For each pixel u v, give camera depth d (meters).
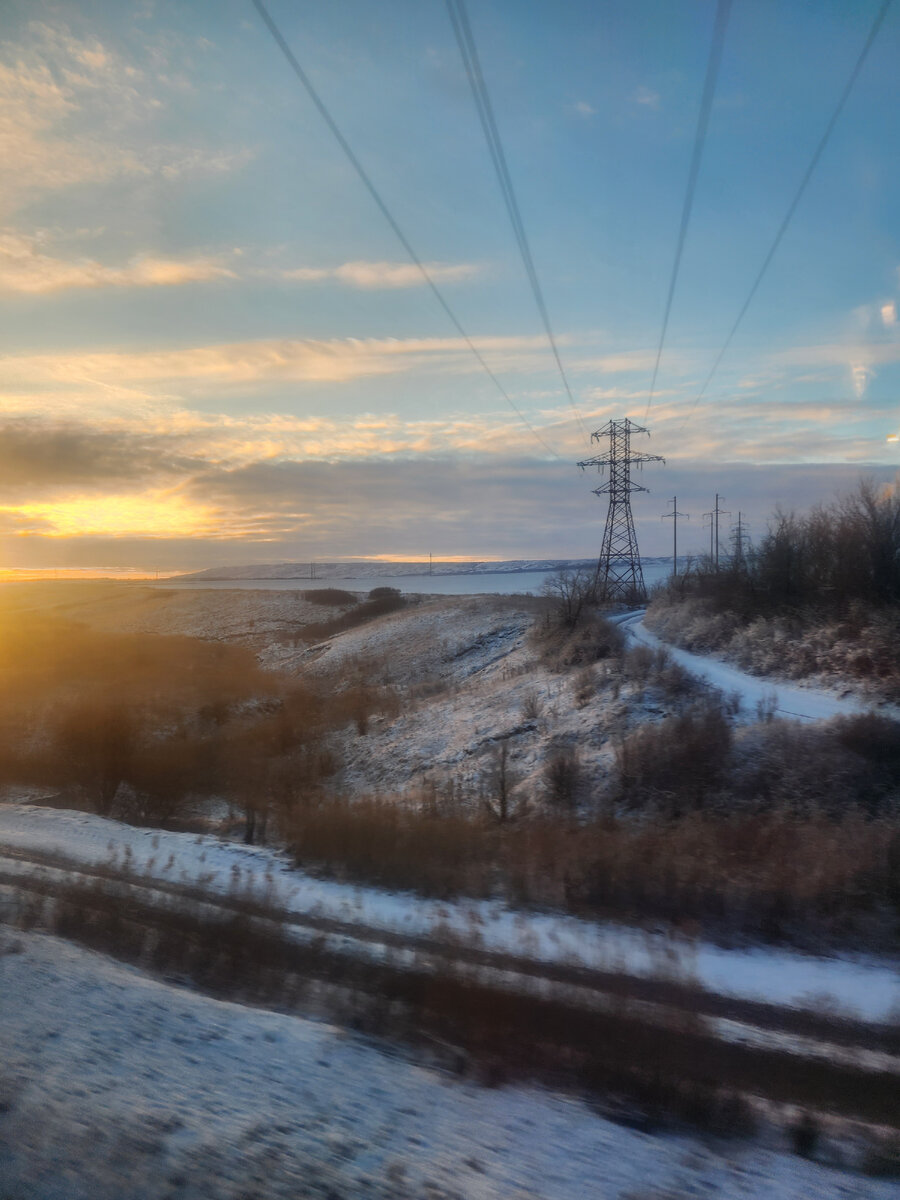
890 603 33.03
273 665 68.81
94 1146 5.04
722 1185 5.32
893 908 12.20
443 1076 6.77
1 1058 6.15
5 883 14.05
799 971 10.37
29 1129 5.17
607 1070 6.91
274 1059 6.66
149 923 11.27
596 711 29.77
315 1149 5.26
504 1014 8.20
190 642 73.12
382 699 45.53
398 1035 7.64
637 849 14.75
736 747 22.42
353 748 37.69
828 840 14.80
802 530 41.81
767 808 19.52
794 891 12.49
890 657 28.67
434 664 54.19
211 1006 7.82
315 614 92.19
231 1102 5.80
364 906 12.72
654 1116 6.35
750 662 35.22
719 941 11.34
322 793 26.97
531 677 39.50
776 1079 7.33
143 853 17.05
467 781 27.64
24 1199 4.50
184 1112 5.57
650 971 9.91
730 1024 8.49
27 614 92.81
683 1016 8.45
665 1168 5.48
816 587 38.56
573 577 48.50
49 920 11.10
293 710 42.72
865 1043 8.25
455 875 14.22
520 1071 6.96
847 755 20.81
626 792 22.19
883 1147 6.03
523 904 12.87
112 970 8.78
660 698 29.41
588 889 13.12
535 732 30.64
